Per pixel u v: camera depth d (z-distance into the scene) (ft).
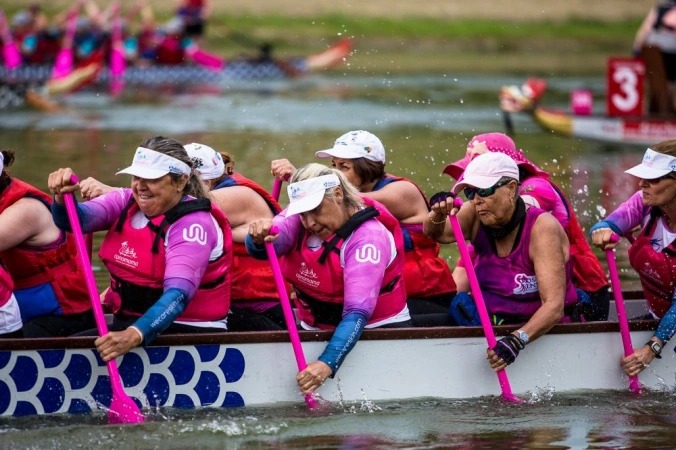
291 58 318.45
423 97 268.21
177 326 66.59
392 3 442.09
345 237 66.54
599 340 72.13
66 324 69.56
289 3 424.87
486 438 63.36
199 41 355.36
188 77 298.15
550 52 400.47
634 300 85.97
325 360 65.41
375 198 75.72
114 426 62.95
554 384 71.67
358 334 65.82
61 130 208.54
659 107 186.39
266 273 75.41
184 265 63.31
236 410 67.00
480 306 68.95
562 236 69.97
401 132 207.21
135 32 342.44
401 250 69.41
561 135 196.54
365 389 68.54
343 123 222.07
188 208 64.08
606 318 79.66
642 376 73.41
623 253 116.88
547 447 61.87
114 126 215.31
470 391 70.44
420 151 180.96
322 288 67.97
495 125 219.41
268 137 199.93
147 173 62.28
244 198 74.23
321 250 67.05
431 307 77.05
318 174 65.82
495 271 71.05
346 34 394.52
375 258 66.08
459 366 70.03
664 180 70.28
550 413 68.23
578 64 360.48
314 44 377.91
